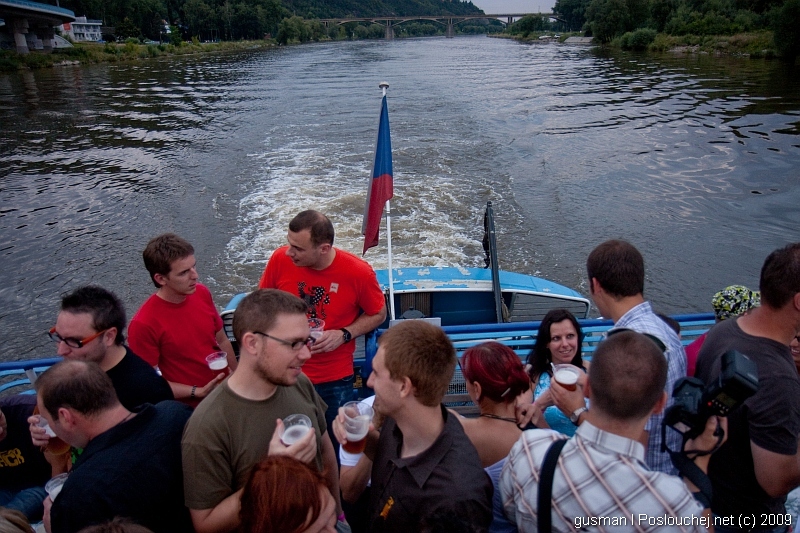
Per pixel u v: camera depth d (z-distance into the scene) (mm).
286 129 24000
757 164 17578
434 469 2014
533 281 6594
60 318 2746
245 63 63219
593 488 1817
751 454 2342
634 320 2488
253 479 1834
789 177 16344
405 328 2113
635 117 25500
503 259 10867
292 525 1768
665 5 68812
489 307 6500
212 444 2199
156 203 14305
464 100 31672
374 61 64375
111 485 2146
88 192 15469
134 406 2863
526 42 112375
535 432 2051
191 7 107812
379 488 2158
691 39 59500
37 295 10133
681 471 2059
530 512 1937
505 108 28734
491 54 73875
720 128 22578
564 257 11055
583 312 6469
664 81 37469
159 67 58219
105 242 12133
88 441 2311
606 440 1836
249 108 29969
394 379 1999
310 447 2137
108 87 40344
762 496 2412
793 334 2240
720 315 3391
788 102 27625
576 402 2529
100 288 2889
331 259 3695
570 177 16375
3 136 23344
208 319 3662
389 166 5129
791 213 13672
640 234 12391
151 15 103938
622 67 47625
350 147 20234
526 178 16172
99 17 97188
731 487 2418
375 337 4059
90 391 2223
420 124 24438
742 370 1895
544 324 3395
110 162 18734
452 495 1944
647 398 1783
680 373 2387
